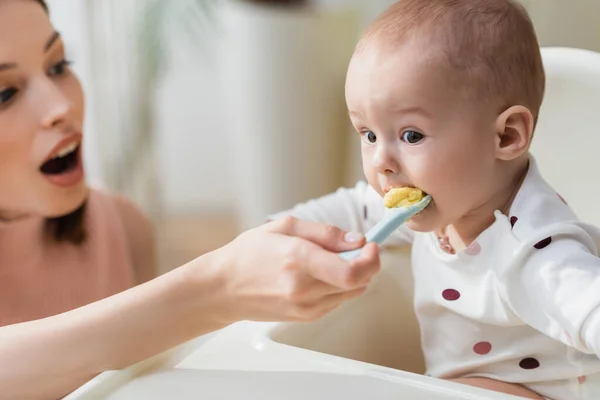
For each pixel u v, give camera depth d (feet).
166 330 1.67
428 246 2.14
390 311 2.42
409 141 1.83
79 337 1.68
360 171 5.63
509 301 1.80
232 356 1.72
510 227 1.86
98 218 3.26
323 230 1.58
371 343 2.37
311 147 5.41
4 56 2.47
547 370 1.99
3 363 1.69
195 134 6.40
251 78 5.28
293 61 5.15
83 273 3.13
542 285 1.70
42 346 1.69
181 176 6.57
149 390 1.59
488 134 1.83
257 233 1.63
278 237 1.57
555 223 1.79
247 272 1.57
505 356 2.03
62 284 3.05
